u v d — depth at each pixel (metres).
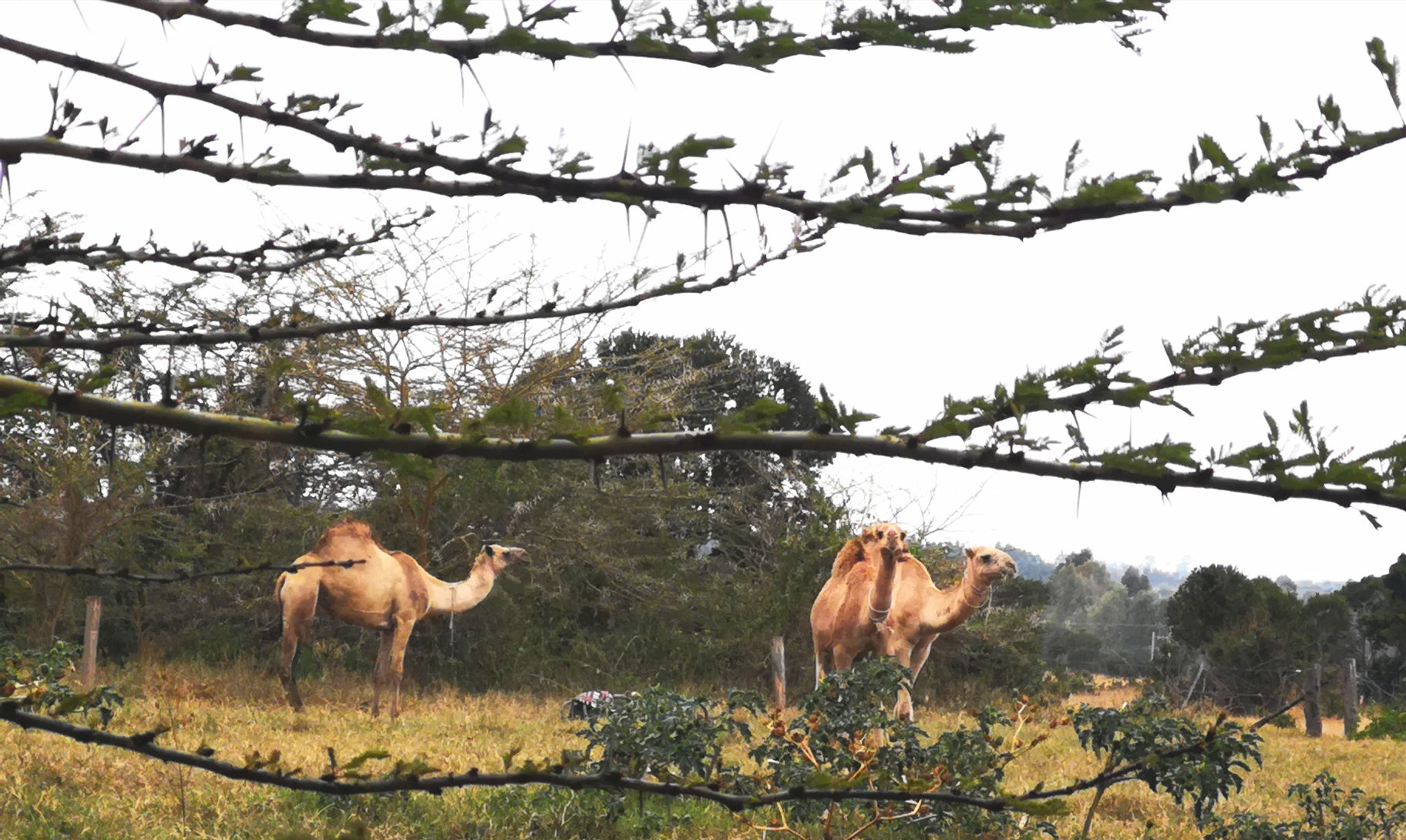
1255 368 3.76
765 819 17.09
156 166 4.18
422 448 3.83
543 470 41.91
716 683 43.22
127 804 16.56
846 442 3.74
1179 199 3.54
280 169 4.23
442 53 3.52
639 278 5.38
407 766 4.91
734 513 46.22
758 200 3.85
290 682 31.33
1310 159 3.46
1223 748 15.41
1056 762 25.94
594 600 45.47
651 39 3.49
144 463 32.97
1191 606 61.50
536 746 24.91
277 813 16.61
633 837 16.92
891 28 3.43
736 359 53.00
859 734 15.20
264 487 38.25
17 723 4.62
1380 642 66.75
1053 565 154.62
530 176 4.02
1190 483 3.62
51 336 4.88
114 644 39.50
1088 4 3.35
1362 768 29.44
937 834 15.97
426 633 43.25
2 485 33.81
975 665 47.44
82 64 4.03
